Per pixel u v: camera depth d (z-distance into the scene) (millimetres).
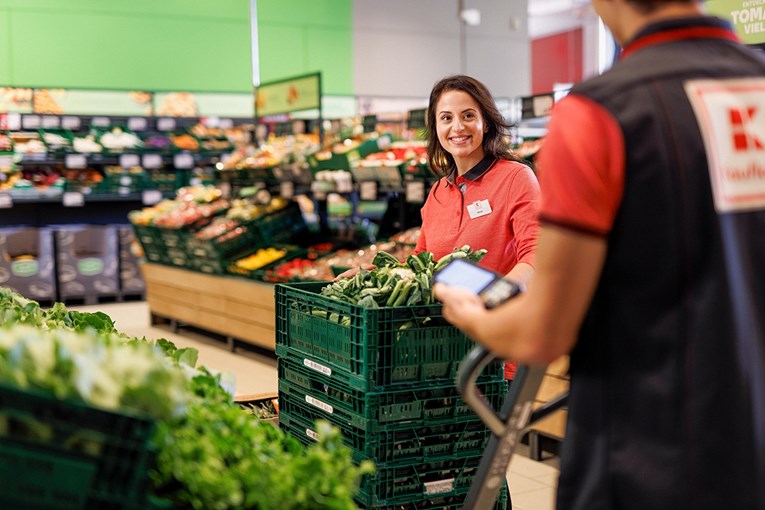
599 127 1335
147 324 8664
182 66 11656
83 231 9625
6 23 10609
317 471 1543
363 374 2381
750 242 1355
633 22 1441
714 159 1334
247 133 9047
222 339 7891
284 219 7766
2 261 9219
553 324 1330
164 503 1424
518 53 14328
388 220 7109
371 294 2496
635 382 1375
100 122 10172
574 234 1307
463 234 3076
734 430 1326
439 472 2506
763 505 1330
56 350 1469
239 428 1749
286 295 2762
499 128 3084
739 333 1332
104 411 1361
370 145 6879
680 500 1334
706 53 1394
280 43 12516
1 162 9438
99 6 11086
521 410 1667
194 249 7637
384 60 13312
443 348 2471
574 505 1438
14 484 1361
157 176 10336
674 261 1337
